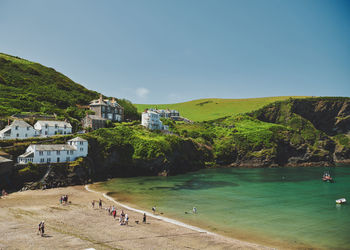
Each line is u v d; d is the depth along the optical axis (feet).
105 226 137.18
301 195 232.12
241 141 524.93
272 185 283.18
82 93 602.85
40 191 216.95
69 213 157.17
